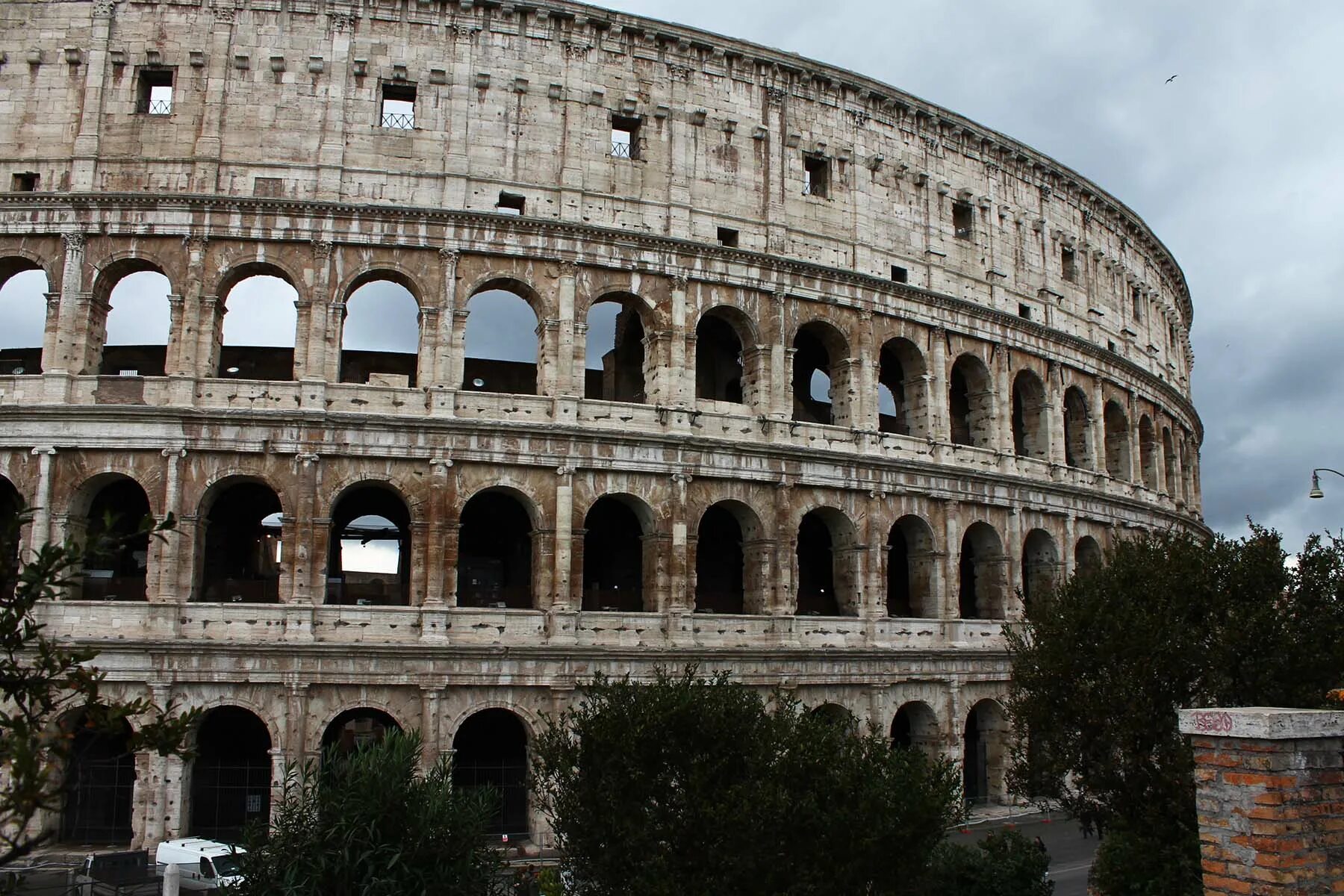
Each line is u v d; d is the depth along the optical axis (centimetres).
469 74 6675
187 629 5828
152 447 5925
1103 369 9112
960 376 8556
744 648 6569
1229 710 1922
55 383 6000
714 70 7256
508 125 6700
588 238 6650
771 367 7069
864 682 6944
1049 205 8944
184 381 6044
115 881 4762
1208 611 3562
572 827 3450
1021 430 9069
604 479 6475
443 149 6562
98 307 6216
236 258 6238
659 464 6569
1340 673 3419
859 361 7394
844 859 3259
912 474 7412
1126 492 9175
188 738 5750
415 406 6266
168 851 5184
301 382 6134
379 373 6738
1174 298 11181
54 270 6147
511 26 6794
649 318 6844
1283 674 3388
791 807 3222
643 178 6944
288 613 5884
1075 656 3562
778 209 7275
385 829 3588
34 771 1639
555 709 6122
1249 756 1878
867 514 7225
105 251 6178
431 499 6150
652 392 6800
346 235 6309
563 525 6309
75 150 6253
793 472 6931
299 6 6531
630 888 3200
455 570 6138
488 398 6362
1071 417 9038
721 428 6856
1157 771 3288
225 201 6191
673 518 6562
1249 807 1862
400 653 5906
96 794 5884
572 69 6869
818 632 6888
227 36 6456
